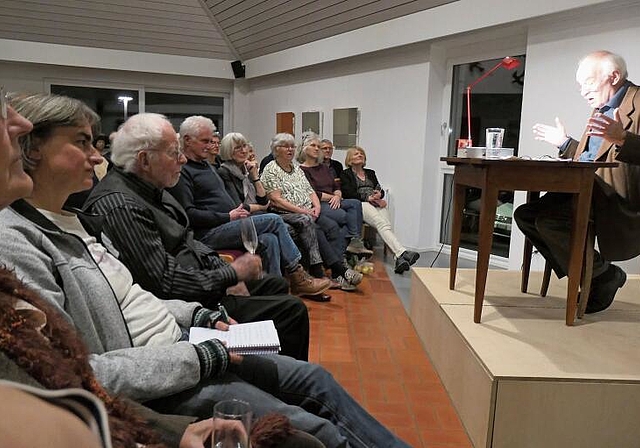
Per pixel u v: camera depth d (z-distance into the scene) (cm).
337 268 396
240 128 847
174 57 762
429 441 194
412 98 530
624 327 225
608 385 172
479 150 239
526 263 273
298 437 117
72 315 120
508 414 174
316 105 677
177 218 221
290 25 646
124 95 788
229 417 97
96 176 347
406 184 548
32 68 726
